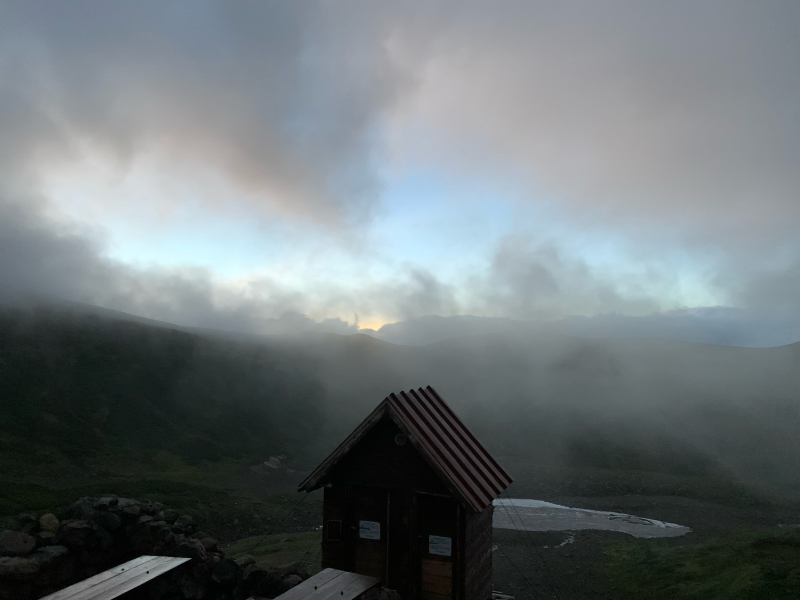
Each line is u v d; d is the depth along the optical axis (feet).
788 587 49.78
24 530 42.60
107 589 17.83
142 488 116.37
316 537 86.58
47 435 168.45
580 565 75.66
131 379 236.84
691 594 55.57
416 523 33.71
